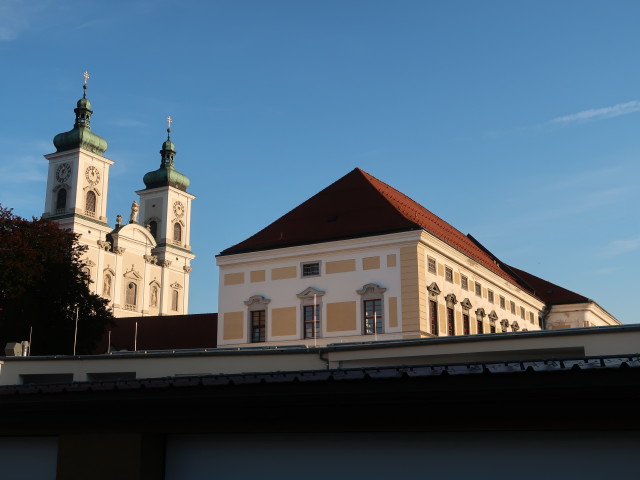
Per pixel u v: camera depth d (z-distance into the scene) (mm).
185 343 71938
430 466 10734
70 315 60000
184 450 12445
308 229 51312
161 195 125875
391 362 29344
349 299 46719
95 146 108750
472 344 27828
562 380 9023
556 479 9969
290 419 11094
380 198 51688
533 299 73062
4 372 35188
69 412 12289
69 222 100250
